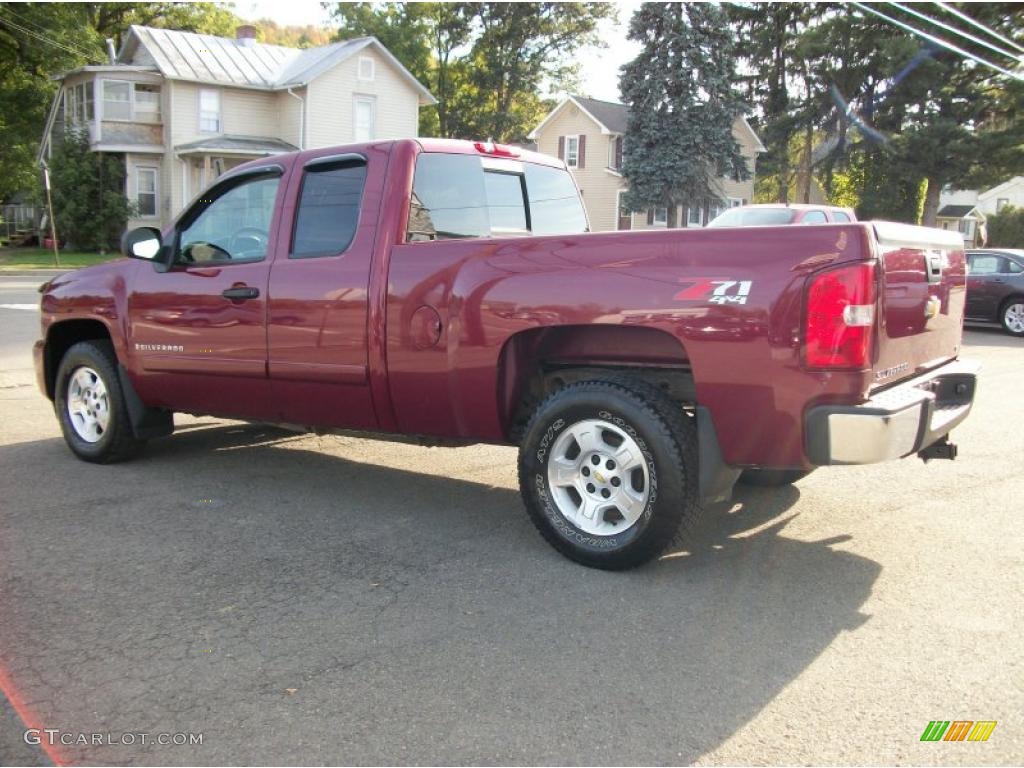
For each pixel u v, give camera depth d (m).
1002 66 34.69
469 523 4.83
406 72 36.84
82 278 6.00
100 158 33.84
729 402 3.67
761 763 2.61
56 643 3.34
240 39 37.69
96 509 5.00
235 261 5.19
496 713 2.87
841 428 3.45
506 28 49.72
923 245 4.11
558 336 4.33
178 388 5.53
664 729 2.79
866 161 39.09
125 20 44.19
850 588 3.94
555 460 4.18
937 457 4.55
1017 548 4.48
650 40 32.66
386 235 4.55
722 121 32.84
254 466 6.03
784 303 3.51
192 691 3.00
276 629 3.47
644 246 3.84
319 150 4.99
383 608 3.68
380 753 2.65
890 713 2.89
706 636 3.44
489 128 50.66
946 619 3.62
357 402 4.74
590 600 3.77
